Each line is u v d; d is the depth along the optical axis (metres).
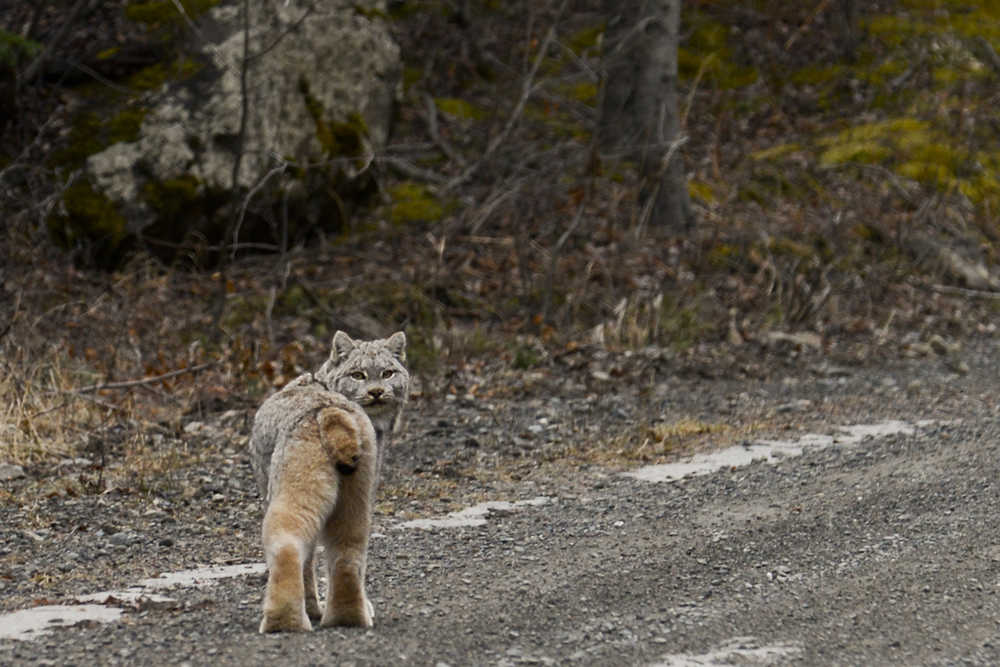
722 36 40.50
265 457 9.77
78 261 24.50
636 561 11.32
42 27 29.25
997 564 11.13
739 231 28.77
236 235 22.92
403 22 37.84
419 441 17.02
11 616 9.66
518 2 39.62
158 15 28.22
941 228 31.38
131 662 8.43
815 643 9.16
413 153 31.88
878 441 16.59
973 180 33.91
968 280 29.64
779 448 16.48
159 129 25.66
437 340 22.80
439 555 11.62
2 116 26.25
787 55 40.09
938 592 10.39
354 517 9.26
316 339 22.61
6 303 21.12
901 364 23.06
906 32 41.00
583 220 28.19
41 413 16.14
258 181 25.86
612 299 25.20
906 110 37.59
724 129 35.72
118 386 17.31
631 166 31.08
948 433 16.98
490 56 36.06
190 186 25.28
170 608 9.85
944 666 8.69
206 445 16.41
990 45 40.91
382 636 8.95
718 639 9.23
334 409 9.30
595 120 28.86
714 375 21.59
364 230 27.98
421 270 25.19
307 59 27.42
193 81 26.48
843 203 31.77
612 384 20.75
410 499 14.05
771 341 23.92
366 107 28.80
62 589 10.59
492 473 15.34
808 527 12.45
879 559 11.35
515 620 9.59
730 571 11.05
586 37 38.69
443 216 28.45
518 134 32.69
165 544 12.08
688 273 27.20
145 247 24.81
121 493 13.99
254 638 8.78
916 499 13.43
